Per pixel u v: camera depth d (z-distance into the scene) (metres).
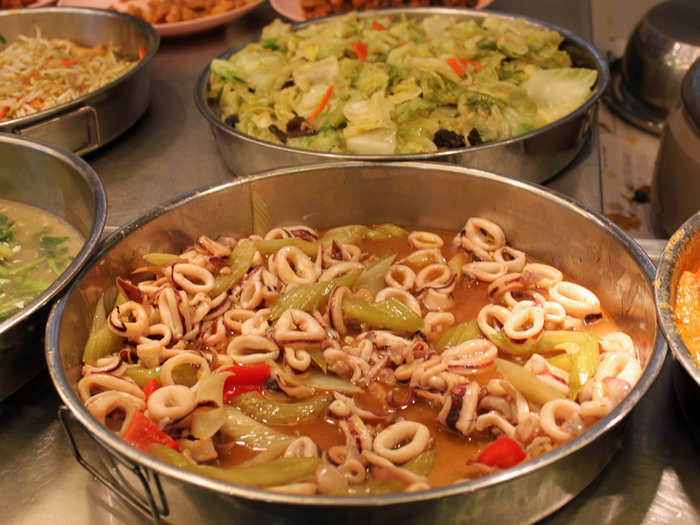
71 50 0.96
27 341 0.52
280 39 0.86
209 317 0.57
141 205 0.73
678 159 0.75
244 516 0.42
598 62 0.79
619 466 0.49
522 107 0.77
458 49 0.82
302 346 0.53
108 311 0.56
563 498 0.45
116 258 0.57
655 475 0.48
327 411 0.51
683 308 0.50
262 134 0.76
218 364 0.53
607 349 0.53
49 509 0.48
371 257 0.63
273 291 0.58
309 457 0.46
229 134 0.70
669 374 0.53
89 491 0.49
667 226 0.79
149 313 0.56
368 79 0.76
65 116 0.74
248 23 1.08
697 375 0.44
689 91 0.74
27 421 0.53
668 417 0.51
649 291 0.52
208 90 0.83
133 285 0.56
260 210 0.64
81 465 0.48
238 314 0.57
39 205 0.73
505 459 0.46
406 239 0.65
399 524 0.41
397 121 0.73
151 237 0.59
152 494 0.45
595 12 1.41
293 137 0.75
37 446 0.51
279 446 0.49
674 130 0.76
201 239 0.61
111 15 0.94
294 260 0.61
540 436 0.47
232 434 0.49
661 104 1.06
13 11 0.96
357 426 0.49
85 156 0.80
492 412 0.49
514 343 0.54
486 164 0.67
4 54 0.93
